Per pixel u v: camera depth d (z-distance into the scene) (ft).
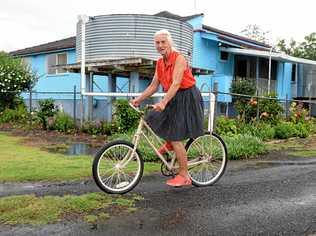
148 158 23.06
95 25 45.14
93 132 39.58
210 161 18.15
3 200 14.75
